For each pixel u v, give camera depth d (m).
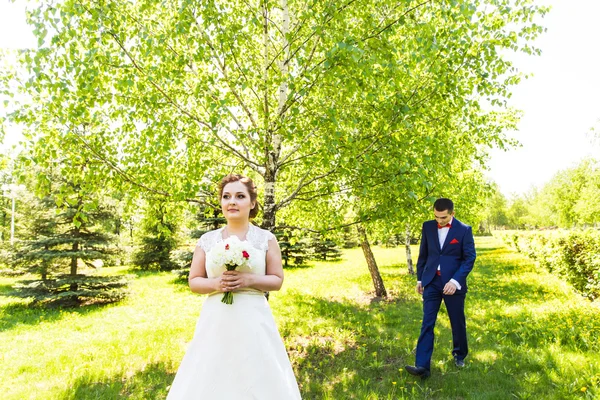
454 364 4.43
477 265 17.45
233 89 4.91
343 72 4.16
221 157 6.52
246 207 2.47
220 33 4.39
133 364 5.18
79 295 11.33
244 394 2.10
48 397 4.11
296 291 11.71
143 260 21.41
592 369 3.92
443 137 5.36
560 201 40.16
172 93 5.03
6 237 30.70
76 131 4.46
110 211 12.16
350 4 4.33
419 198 5.14
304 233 7.63
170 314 9.34
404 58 5.04
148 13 4.94
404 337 5.77
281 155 6.22
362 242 10.26
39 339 7.42
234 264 2.21
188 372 2.21
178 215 5.90
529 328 5.57
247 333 2.20
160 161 4.96
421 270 4.55
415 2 4.71
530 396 3.50
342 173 5.03
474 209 13.46
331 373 4.43
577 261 8.77
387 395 3.69
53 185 11.29
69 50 3.95
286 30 5.44
